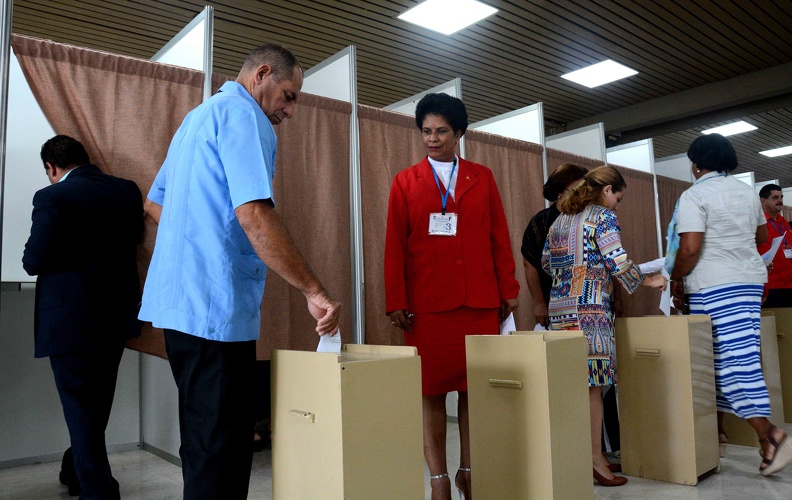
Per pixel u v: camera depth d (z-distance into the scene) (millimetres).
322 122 2820
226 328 1333
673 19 5816
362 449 1318
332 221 2801
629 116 8258
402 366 1436
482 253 2152
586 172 2885
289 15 5422
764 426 2631
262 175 1316
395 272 2109
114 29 5488
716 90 7469
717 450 2748
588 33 6027
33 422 3117
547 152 3959
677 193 5281
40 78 2078
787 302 4340
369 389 1348
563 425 1845
